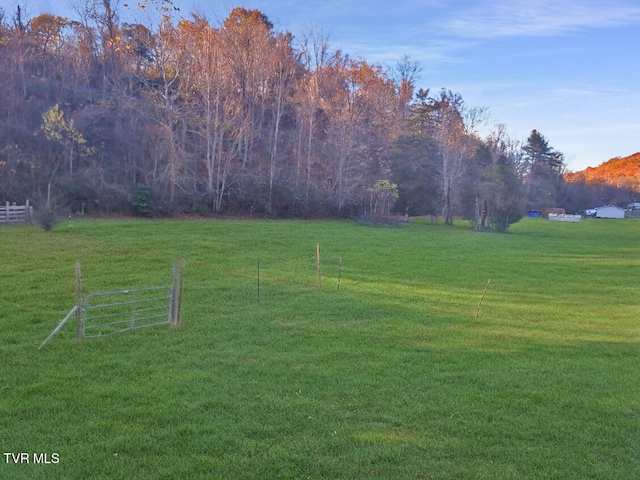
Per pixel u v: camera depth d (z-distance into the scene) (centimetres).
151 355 987
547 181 10156
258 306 1466
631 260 3167
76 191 3706
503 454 634
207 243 2733
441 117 6131
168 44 4581
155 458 594
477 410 771
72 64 5134
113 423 679
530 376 953
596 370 1012
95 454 597
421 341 1183
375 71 6800
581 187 11175
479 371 971
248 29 5428
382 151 6116
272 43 5775
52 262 1908
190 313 1347
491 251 3325
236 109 4644
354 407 766
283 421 706
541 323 1447
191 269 1992
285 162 5453
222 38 5094
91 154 4109
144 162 4306
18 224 2911
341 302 1575
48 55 5266
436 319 1420
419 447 643
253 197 4747
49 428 660
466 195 5409
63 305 1339
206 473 567
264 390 821
